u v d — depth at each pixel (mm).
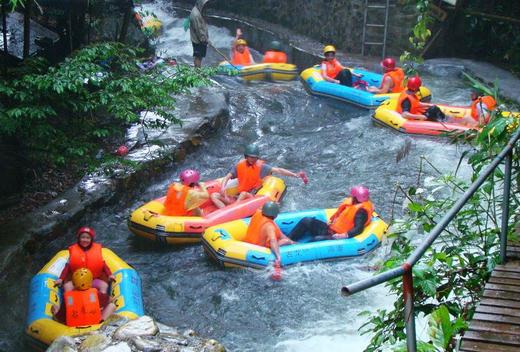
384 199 10727
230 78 16938
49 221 9242
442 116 13328
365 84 15797
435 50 17812
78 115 10789
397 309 4609
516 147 5559
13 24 12570
